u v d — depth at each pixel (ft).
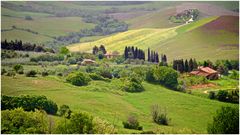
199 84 438.81
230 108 352.28
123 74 446.60
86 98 379.76
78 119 309.83
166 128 347.15
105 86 417.69
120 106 372.79
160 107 381.40
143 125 347.15
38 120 313.32
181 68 482.69
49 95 373.81
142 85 426.92
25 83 394.93
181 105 393.91
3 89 377.71
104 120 337.31
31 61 503.20
